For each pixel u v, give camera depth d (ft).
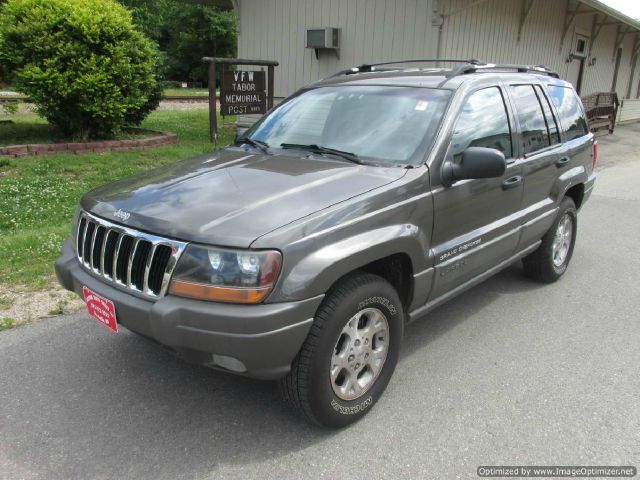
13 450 9.27
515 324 14.52
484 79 13.30
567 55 58.08
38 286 15.46
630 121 78.13
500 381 11.73
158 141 35.40
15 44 30.86
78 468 8.88
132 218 9.35
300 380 9.14
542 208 15.21
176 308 8.45
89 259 10.26
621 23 63.10
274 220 8.75
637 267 19.15
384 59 38.22
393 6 36.96
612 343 13.53
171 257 8.66
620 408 10.81
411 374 11.97
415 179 10.61
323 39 39.37
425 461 9.25
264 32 44.09
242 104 36.68
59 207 22.44
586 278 18.03
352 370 9.91
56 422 10.04
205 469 8.95
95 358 12.27
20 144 32.14
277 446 9.55
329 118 12.85
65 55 30.66
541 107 15.44
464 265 12.21
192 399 10.87
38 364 11.94
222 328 8.29
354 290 9.44
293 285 8.47
